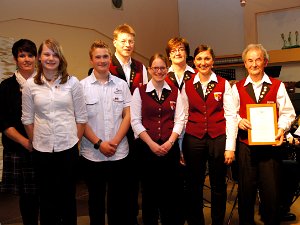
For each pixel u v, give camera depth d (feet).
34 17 16.25
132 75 9.98
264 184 8.70
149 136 8.48
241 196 8.96
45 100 7.61
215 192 9.02
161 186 8.63
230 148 8.63
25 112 7.85
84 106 8.15
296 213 11.51
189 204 9.15
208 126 8.89
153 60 8.55
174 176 8.68
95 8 19.57
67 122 7.79
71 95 7.90
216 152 8.84
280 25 22.44
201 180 9.09
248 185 8.85
